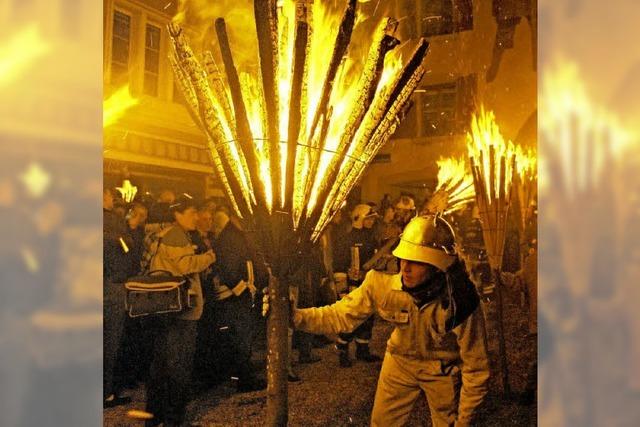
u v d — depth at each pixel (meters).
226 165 1.22
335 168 1.24
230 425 1.31
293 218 1.24
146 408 1.28
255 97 1.21
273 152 1.19
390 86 1.30
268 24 1.13
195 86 1.21
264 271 1.27
